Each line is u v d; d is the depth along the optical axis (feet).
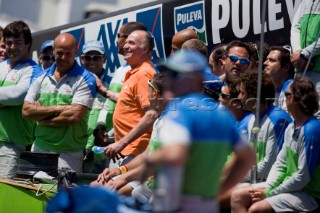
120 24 69.26
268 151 46.32
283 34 55.52
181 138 30.86
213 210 32.48
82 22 74.49
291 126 44.88
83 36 74.28
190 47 51.11
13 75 59.57
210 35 60.54
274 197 44.24
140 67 52.75
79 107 55.67
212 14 60.23
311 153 43.55
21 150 59.82
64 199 34.19
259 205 43.98
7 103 58.75
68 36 56.54
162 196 30.66
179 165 30.45
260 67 45.42
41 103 56.54
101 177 49.24
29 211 51.11
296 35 52.54
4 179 54.34
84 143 56.90
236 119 47.21
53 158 53.88
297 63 49.96
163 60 64.75
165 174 30.53
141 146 51.37
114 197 34.04
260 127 46.60
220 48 53.16
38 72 59.88
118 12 69.82
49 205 34.60
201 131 31.94
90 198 33.99
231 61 51.60
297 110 44.21
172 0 63.62
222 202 46.26
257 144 46.60
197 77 33.04
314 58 49.96
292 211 43.96
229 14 58.95
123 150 51.78
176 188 30.45
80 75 56.49
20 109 59.57
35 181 52.49
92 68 64.03
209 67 53.93
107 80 67.15
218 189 33.01
